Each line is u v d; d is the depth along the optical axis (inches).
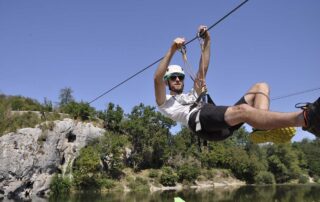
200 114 201.0
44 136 2568.9
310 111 142.4
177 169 3462.1
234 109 179.3
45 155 2529.5
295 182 4407.0
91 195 2429.9
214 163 3976.4
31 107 2834.6
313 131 145.1
